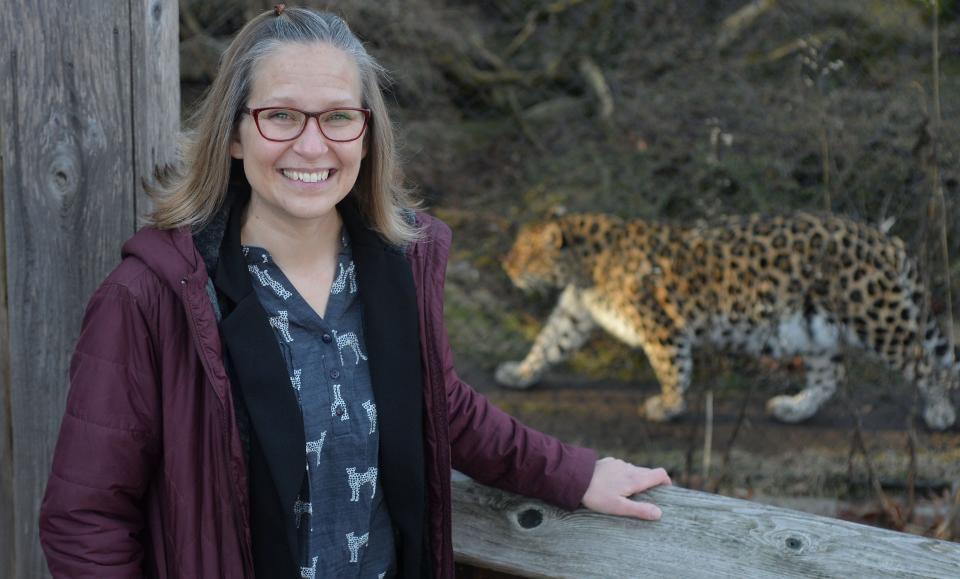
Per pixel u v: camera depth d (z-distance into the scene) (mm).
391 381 1323
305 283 1331
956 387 4422
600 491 1487
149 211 1622
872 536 1403
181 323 1236
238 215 1310
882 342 4422
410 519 1364
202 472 1254
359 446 1318
